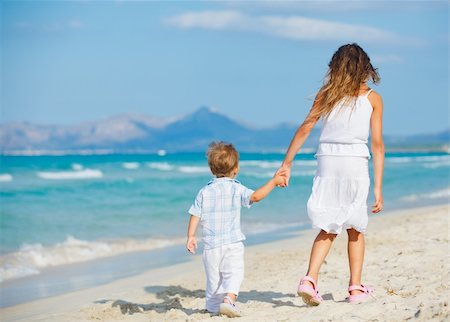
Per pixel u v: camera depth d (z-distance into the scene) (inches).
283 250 382.3
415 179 1248.2
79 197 879.7
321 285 245.9
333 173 195.9
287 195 870.4
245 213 660.7
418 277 244.1
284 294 238.4
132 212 701.9
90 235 530.6
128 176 1311.5
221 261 201.2
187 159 2856.8
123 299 263.0
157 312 224.7
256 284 262.1
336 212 194.9
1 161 2182.6
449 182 1147.3
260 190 198.4
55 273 369.4
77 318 226.2
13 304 282.8
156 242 486.0
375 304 193.3
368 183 196.2
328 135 197.6
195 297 252.1
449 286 217.3
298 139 199.5
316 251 200.1
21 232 548.1
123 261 403.2
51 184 1068.5
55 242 491.5
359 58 197.8
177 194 926.4
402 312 183.2
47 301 281.9
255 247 414.6
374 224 490.9
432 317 173.8
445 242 343.6
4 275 363.9
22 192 924.6
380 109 198.7
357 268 204.2
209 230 201.6
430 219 476.4
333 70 198.4
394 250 323.6
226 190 203.5
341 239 390.6
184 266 366.9
